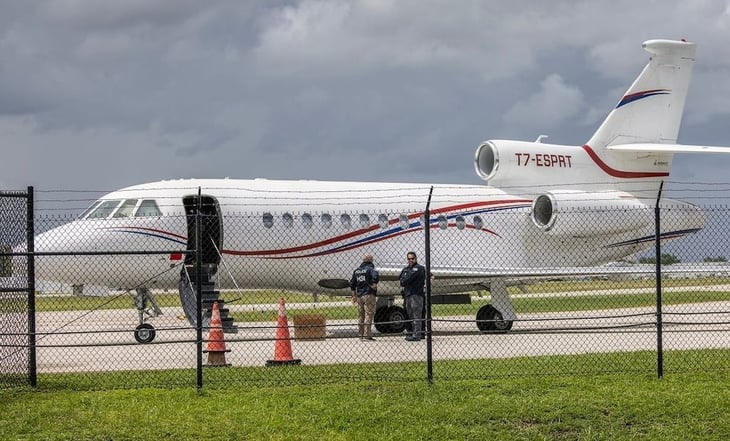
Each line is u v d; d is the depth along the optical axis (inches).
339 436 879.1
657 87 2242.9
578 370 1194.6
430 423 924.0
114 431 876.6
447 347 1563.7
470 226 2092.8
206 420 920.3
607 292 3442.4
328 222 1936.5
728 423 927.0
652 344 1571.1
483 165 2191.2
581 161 2206.0
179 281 1788.9
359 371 1192.8
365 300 1669.5
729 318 2130.9
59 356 1493.6
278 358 1315.2
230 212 1849.2
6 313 1194.0
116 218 1782.7
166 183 1878.7
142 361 1412.4
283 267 1905.8
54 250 1728.6
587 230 2065.7
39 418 920.3
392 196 2031.3
